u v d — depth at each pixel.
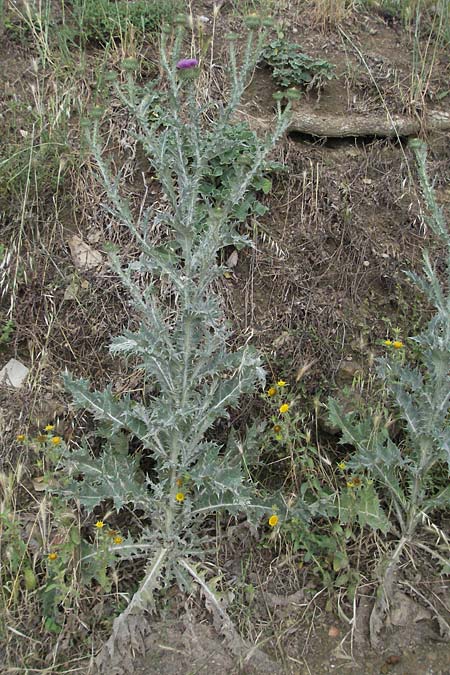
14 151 3.73
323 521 3.12
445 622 2.80
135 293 2.71
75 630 2.71
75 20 4.36
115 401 3.10
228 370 3.32
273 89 4.23
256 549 3.04
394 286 3.65
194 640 2.75
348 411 3.32
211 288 3.47
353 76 4.36
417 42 4.60
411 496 2.99
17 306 3.40
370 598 2.90
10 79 4.07
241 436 3.28
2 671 2.57
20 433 3.11
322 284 3.61
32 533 2.86
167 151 3.35
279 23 4.54
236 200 2.58
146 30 4.38
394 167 4.04
